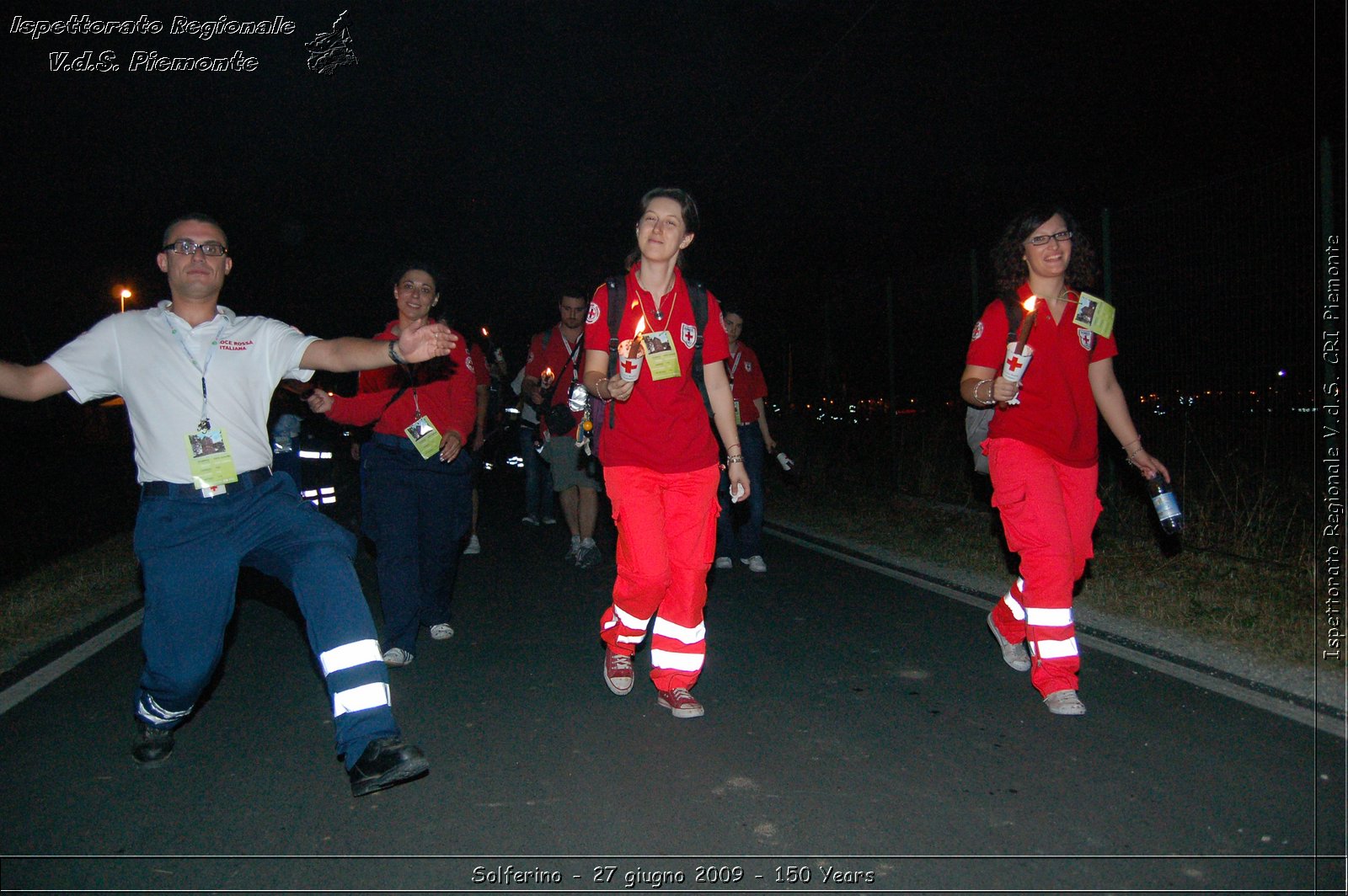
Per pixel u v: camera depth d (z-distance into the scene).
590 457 5.62
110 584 8.08
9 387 3.52
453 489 5.75
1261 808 3.60
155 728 4.19
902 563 8.47
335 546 3.81
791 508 12.21
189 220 3.77
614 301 4.45
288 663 5.75
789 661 5.58
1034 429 4.63
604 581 7.99
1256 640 5.55
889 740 4.35
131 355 3.68
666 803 3.78
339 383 7.04
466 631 6.45
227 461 3.73
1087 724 4.46
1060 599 4.62
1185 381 8.15
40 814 3.77
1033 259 4.56
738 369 7.88
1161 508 4.85
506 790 3.93
